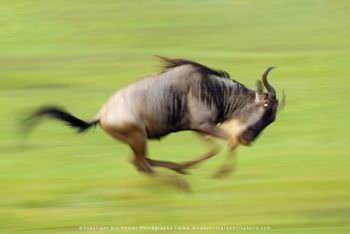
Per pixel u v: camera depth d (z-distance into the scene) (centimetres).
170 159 5753
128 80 9119
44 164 5562
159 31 12875
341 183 4909
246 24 13162
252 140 4725
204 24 13225
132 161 4688
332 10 13738
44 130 6519
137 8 14238
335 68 9669
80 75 9412
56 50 11575
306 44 11694
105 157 5722
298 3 14175
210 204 4491
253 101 4688
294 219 4241
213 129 4562
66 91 8469
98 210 4438
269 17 13512
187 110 4525
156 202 4531
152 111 4469
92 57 10838
